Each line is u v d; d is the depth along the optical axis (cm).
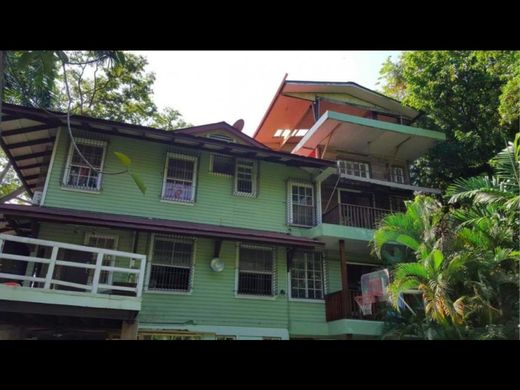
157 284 1166
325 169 1443
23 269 1175
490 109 1825
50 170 1165
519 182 1006
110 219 1059
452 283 1051
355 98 1817
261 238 1209
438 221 1181
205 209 1311
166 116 2295
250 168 1425
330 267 1421
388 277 1152
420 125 2002
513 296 1026
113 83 2006
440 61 1922
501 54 1695
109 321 969
